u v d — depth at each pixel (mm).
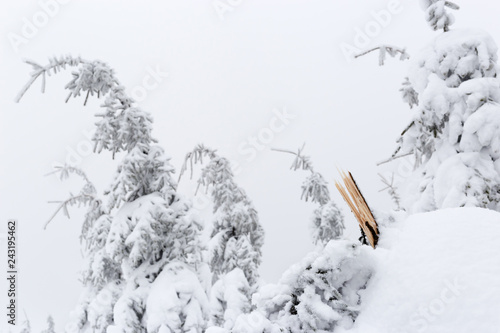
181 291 8148
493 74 7840
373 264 2883
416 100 9703
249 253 11648
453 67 7957
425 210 8258
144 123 9086
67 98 8852
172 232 8898
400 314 2521
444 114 8000
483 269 2482
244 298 10734
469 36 8008
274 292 2957
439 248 2723
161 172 9195
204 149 12109
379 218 3215
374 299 2717
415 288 2566
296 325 2762
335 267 2861
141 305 8281
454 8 8422
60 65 8398
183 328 7852
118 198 8742
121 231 8539
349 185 3240
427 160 8930
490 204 7328
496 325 2221
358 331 2613
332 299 2801
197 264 9297
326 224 12422
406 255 2799
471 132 7508
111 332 8094
